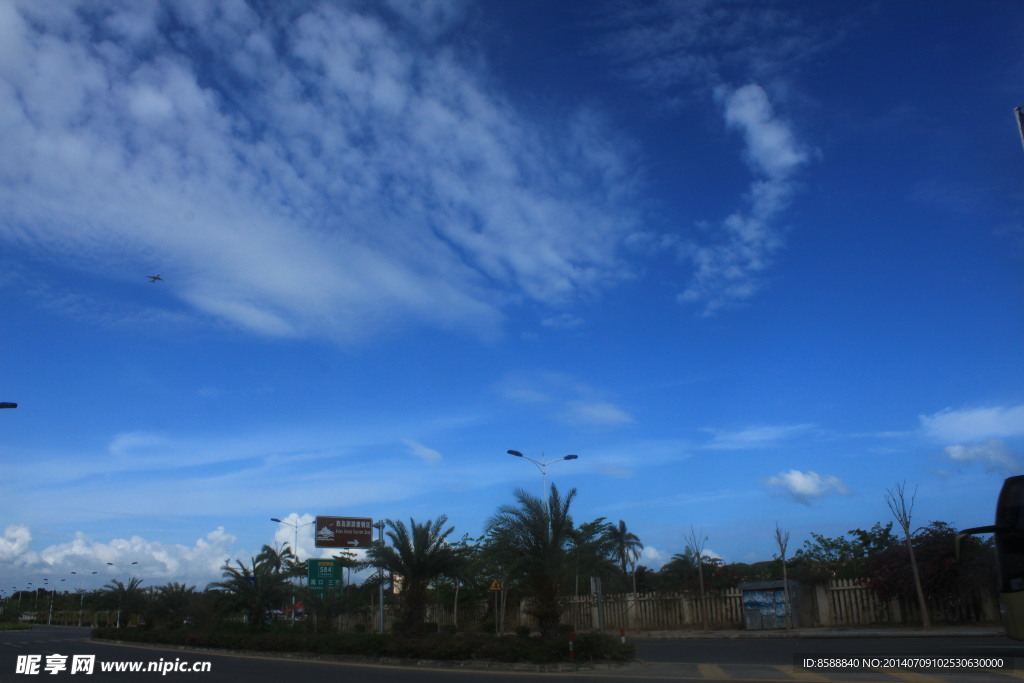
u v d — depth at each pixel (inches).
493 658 935.0
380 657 1110.4
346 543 2062.0
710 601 1620.3
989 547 1226.0
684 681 637.9
